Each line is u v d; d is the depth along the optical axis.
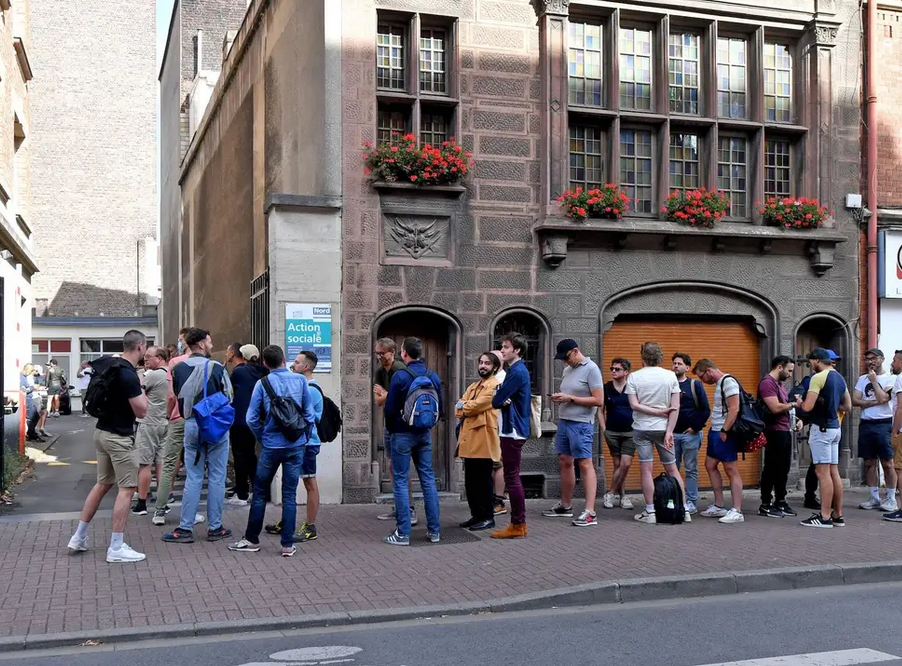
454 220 12.22
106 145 42.94
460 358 12.19
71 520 10.13
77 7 42.72
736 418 10.78
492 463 10.16
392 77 12.30
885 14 14.41
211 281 21.84
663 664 5.73
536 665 5.72
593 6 12.85
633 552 8.98
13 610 6.77
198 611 6.80
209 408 8.89
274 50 15.09
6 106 17.14
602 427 11.78
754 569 8.22
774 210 13.55
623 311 13.02
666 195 13.22
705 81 13.57
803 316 13.84
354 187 11.79
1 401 11.18
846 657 5.88
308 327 11.55
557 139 12.55
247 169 17.45
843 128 14.05
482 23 12.40
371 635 6.45
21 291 18.22
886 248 14.13
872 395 11.93
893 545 9.47
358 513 11.02
